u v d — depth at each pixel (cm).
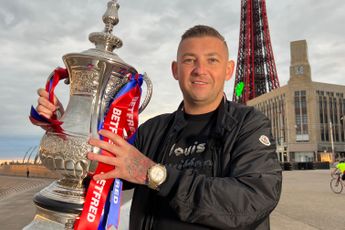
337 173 1775
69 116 163
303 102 8869
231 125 172
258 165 154
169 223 161
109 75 167
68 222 151
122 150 133
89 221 145
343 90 9275
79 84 169
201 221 143
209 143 174
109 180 154
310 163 5300
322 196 1391
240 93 12500
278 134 9706
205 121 187
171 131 190
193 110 191
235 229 147
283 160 9075
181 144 185
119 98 154
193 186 140
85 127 157
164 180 139
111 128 151
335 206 1072
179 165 176
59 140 151
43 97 168
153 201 172
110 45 178
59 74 177
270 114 10319
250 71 12888
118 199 160
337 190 1619
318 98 8956
